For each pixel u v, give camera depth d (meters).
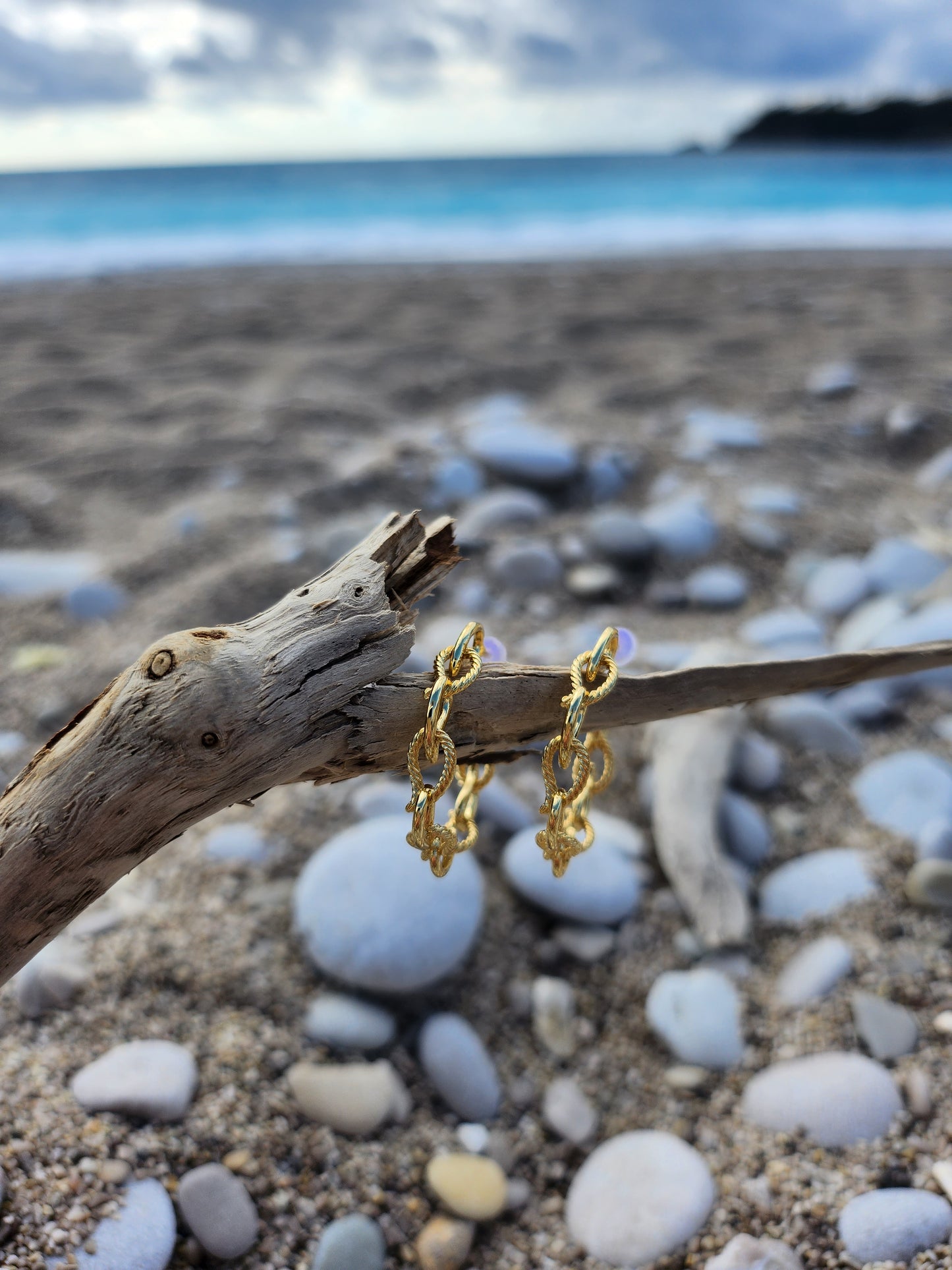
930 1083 0.23
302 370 0.83
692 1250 0.20
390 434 0.68
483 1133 0.23
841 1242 0.20
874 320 0.99
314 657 0.17
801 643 0.41
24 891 0.16
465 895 0.27
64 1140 0.21
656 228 1.94
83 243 1.83
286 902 0.28
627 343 0.92
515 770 0.34
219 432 0.67
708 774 0.31
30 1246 0.19
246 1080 0.23
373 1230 0.21
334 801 0.32
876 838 0.31
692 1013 0.25
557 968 0.27
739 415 0.69
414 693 0.18
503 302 1.15
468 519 0.52
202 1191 0.20
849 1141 0.22
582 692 0.18
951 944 0.27
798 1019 0.25
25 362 0.86
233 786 0.17
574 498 0.55
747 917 0.28
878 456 0.62
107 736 0.16
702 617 0.45
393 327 1.01
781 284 1.24
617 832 0.31
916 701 0.37
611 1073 0.24
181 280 1.35
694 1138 0.23
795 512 0.53
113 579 0.47
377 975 0.25
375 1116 0.23
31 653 0.42
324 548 0.48
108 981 0.25
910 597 0.42
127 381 0.80
